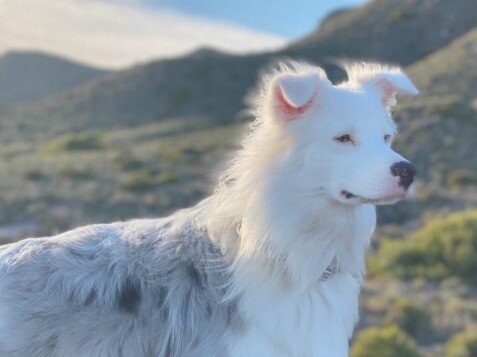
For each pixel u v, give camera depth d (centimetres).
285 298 134
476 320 442
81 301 133
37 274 136
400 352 361
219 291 134
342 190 134
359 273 142
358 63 166
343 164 133
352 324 143
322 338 135
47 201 905
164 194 988
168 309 133
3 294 135
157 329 133
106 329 132
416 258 588
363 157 133
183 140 1777
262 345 132
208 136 1831
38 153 1577
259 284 133
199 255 137
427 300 483
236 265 135
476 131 1130
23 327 133
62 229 816
